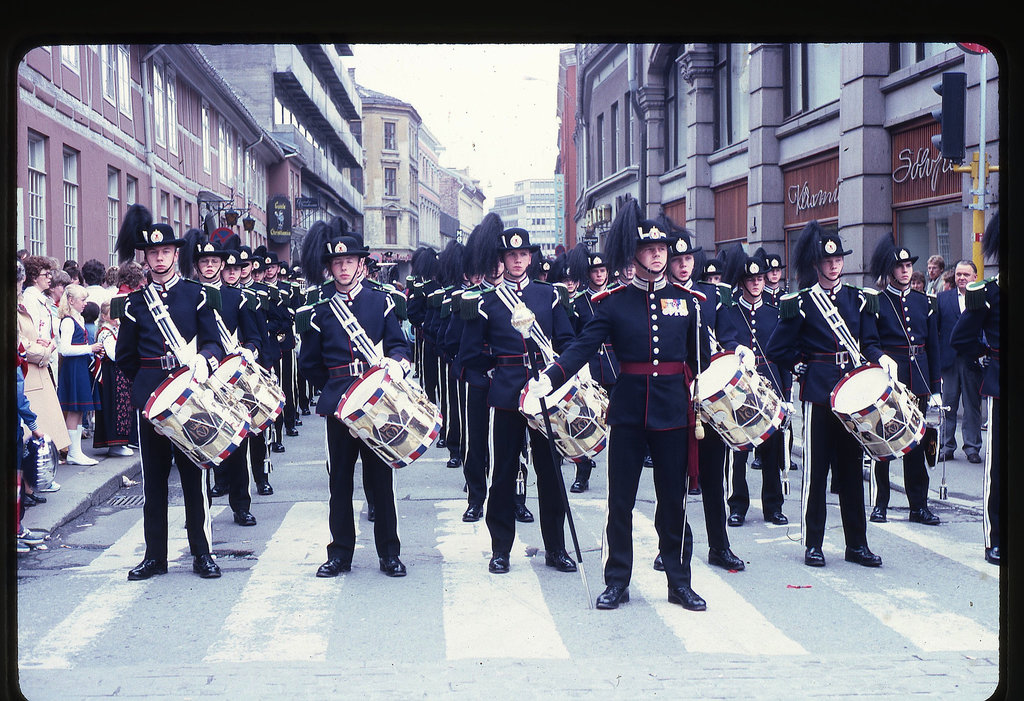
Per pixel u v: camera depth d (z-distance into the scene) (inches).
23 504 294.4
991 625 211.2
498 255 288.8
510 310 272.1
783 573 255.4
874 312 265.9
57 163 595.5
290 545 291.0
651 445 229.6
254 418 313.1
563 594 238.1
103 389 416.2
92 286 469.7
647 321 226.8
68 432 382.9
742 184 861.2
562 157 2501.2
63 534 304.2
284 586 247.1
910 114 574.9
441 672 179.3
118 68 742.5
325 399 258.1
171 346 253.4
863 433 247.8
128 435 419.2
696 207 937.5
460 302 279.6
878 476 313.4
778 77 764.0
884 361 254.4
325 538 299.3
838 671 177.6
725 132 908.6
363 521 327.6
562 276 450.6
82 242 644.7
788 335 271.4
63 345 389.1
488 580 251.3
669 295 229.9
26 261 358.0
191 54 893.2
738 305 346.0
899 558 269.4
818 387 264.2
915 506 311.9
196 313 255.6
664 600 231.8
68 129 617.6
